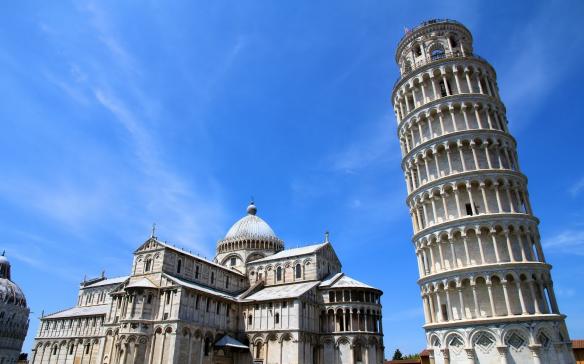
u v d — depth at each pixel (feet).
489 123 180.75
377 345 262.06
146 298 236.63
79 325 343.67
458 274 152.87
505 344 138.21
